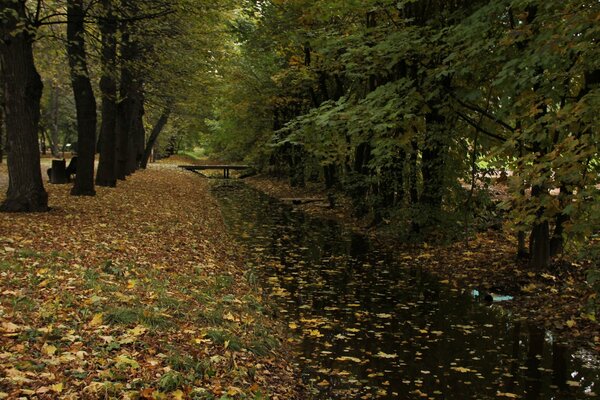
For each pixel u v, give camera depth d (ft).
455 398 18.65
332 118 38.75
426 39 37.09
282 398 17.37
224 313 23.72
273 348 21.93
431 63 39.04
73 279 22.50
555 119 19.53
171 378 14.88
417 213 45.14
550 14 24.61
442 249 44.65
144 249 33.68
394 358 22.30
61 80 93.61
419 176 47.65
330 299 31.35
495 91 37.68
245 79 91.09
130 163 100.07
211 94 88.48
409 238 48.08
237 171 177.58
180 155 229.04
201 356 17.76
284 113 111.04
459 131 41.96
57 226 35.86
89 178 56.65
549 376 20.63
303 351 22.90
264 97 94.63
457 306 30.25
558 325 26.35
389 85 37.88
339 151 55.72
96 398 13.11
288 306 29.73
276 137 44.80
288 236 54.08
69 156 172.35
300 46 64.95
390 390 19.19
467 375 20.66
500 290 32.81
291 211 75.97
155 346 17.30
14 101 40.14
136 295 22.35
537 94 24.12
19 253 25.64
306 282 35.27
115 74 54.29
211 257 37.40
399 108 36.81
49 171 72.69
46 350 14.93
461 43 34.24
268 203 86.22
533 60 22.41
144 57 64.44
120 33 52.44
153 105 92.58
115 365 15.08
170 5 47.67
